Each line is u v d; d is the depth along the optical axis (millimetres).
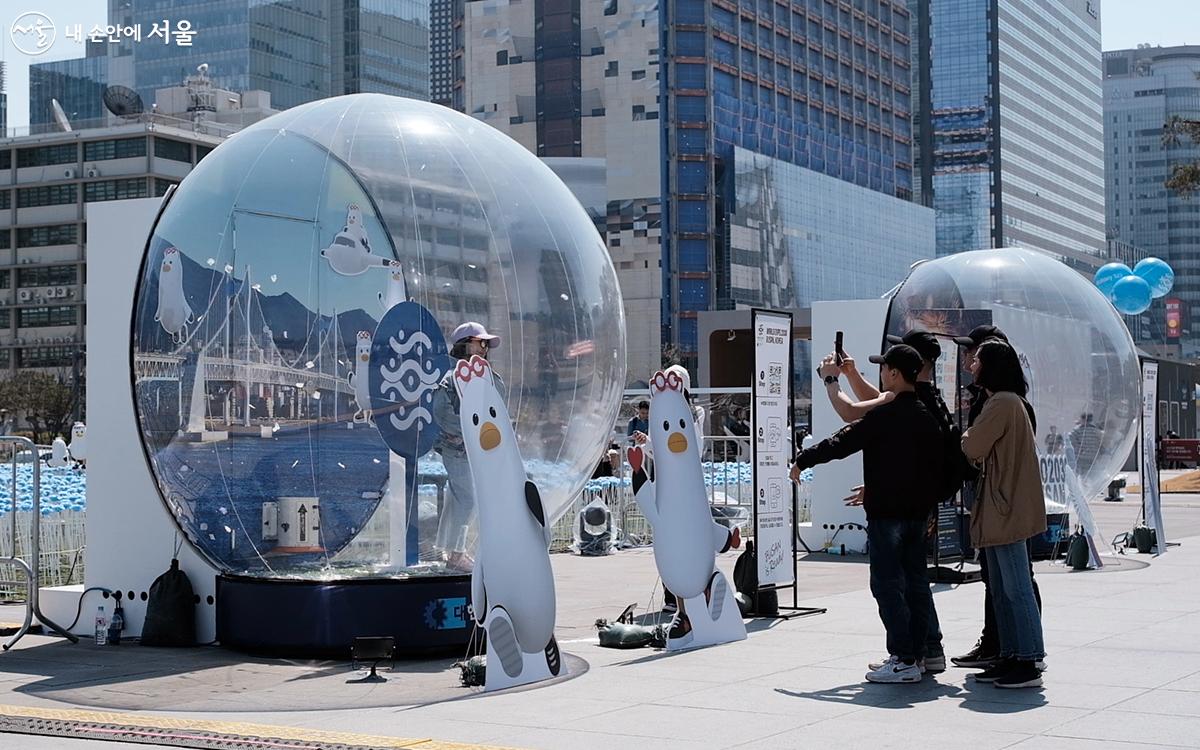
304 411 8914
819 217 113062
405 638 8984
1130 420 15883
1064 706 6977
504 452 8055
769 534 10789
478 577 8008
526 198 9391
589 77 104188
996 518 7535
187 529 9516
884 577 7734
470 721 6855
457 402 8836
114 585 10266
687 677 8055
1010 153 164375
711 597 9461
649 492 9516
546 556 8109
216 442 9141
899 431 7730
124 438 10266
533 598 7988
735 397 26438
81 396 81000
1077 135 189000
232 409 9078
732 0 105000
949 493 7926
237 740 6488
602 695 7508
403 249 8867
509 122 106875
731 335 40531
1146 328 163250
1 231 98688
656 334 100750
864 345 16422
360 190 8969
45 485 16281
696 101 102188
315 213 8977
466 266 8984
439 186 9094
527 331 9039
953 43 163000
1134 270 25266
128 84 157000
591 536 17312
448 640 9047
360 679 8312
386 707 7426
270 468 9023
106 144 96938
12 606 12367
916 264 16172
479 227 9070
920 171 164250
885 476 7711
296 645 9086
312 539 9039
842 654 8867
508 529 7980
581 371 9258
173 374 9320
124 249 10352
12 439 10547
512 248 9133
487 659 7895
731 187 102125
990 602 8086
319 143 9250
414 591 9008
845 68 121312
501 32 107438
